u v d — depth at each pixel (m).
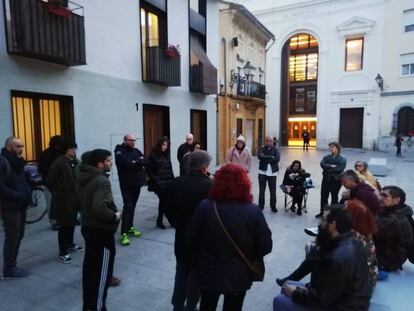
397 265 3.25
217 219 2.11
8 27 5.24
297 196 6.55
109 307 3.18
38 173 5.64
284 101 27.42
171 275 3.85
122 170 4.87
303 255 4.54
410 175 11.84
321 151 22.75
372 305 2.66
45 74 6.00
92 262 2.87
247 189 2.18
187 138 6.71
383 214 3.29
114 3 7.66
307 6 24.70
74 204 4.08
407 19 21.14
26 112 5.88
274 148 6.80
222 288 2.09
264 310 3.18
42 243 4.79
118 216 2.88
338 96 24.11
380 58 22.39
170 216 2.76
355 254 2.17
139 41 8.62
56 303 3.22
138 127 8.73
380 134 22.64
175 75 9.79
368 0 22.36
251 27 17.55
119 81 7.95
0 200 3.60
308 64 28.42
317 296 2.23
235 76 15.36
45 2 5.48
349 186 4.50
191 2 11.66
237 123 16.25
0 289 3.45
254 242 2.15
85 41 6.78
